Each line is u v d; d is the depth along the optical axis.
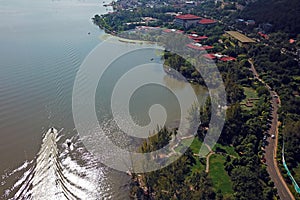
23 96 102.62
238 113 83.88
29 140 80.62
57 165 72.25
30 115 91.94
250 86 116.19
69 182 67.69
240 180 63.12
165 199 59.31
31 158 74.00
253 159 69.06
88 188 66.50
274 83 113.69
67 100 101.69
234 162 70.00
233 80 113.88
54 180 67.81
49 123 88.44
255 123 82.62
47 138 81.56
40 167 71.31
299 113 91.50
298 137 74.69
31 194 64.06
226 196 60.34
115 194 65.31
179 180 64.44
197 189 62.12
